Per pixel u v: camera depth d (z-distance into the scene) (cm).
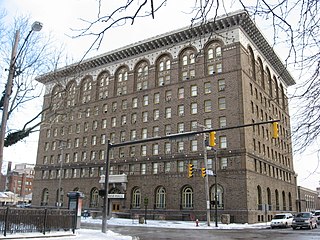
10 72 1602
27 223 2016
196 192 4981
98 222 4288
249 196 4600
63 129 7325
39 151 7675
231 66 5166
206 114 5244
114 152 6228
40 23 1516
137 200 5688
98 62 6956
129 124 6181
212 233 2775
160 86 5938
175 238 2253
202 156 5059
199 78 5478
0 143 1477
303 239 2173
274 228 3700
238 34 5159
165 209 5247
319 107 470
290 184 6619
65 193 6806
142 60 6353
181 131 5456
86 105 6994
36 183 7494
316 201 9906
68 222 2303
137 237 2311
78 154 6862
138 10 338
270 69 6216
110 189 6044
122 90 6550
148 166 5666
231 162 4778
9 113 1902
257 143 5225
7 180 12612
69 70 2056
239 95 4981
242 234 2661
